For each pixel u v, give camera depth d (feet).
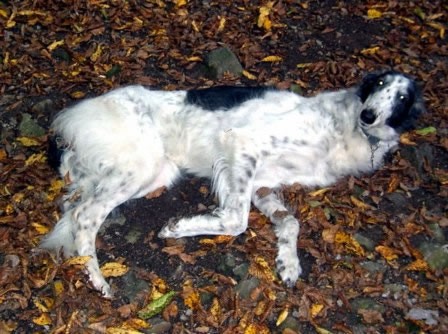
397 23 7.63
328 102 5.43
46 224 4.76
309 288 4.47
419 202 5.37
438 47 7.39
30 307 4.22
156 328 4.17
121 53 6.57
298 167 5.35
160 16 7.10
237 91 5.39
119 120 5.01
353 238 4.89
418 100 5.31
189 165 5.38
